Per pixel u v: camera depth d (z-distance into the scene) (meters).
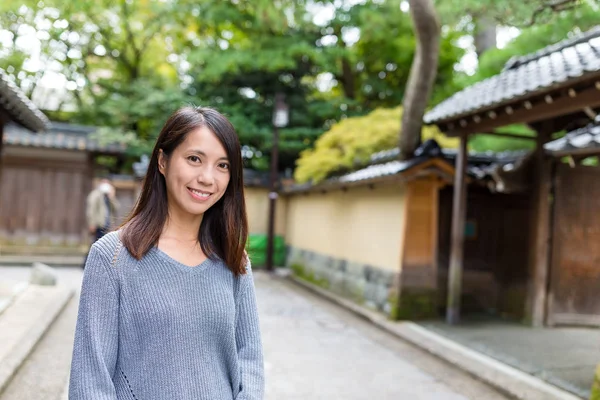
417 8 6.01
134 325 1.27
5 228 11.51
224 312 1.36
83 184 11.95
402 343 5.55
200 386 1.29
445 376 4.44
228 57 11.98
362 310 6.98
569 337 5.66
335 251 8.80
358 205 8.02
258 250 11.91
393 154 7.20
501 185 6.24
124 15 14.30
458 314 6.24
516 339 5.50
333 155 8.37
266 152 13.50
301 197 11.15
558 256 6.27
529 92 4.59
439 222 6.94
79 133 12.37
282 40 12.45
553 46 5.82
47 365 4.16
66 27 13.33
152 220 1.37
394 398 3.87
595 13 5.45
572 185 6.32
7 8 11.82
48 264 10.55
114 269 1.29
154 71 16.64
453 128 6.24
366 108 13.95
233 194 1.48
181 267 1.34
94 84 15.57
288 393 3.89
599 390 3.49
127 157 13.90
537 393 3.85
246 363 1.47
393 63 13.48
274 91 13.09
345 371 4.50
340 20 12.32
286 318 6.60
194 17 13.62
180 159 1.37
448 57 12.71
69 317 5.86
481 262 7.12
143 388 1.25
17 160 11.55
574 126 6.32
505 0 4.55
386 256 6.90
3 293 6.45
